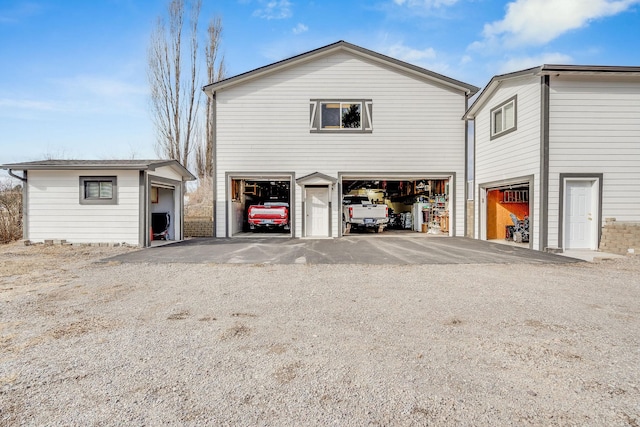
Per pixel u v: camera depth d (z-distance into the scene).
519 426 2.01
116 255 8.81
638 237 8.43
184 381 2.53
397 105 13.60
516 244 11.12
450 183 13.76
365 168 13.60
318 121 13.55
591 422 2.05
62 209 10.52
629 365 2.79
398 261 7.91
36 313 4.11
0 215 11.85
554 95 9.38
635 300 4.68
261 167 13.60
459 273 6.54
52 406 2.22
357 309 4.29
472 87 13.46
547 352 3.03
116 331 3.54
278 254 9.02
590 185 9.52
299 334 3.46
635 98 9.41
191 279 6.05
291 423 2.04
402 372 2.67
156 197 12.83
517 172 10.54
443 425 2.03
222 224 13.66
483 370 2.71
